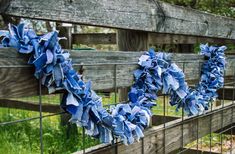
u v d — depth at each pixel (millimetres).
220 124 3273
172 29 2510
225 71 3373
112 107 1831
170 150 2521
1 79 1331
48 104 5410
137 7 2123
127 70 2029
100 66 1845
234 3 8719
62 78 1423
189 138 2760
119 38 2264
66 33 5109
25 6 1457
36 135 4473
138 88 2066
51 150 4004
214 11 8555
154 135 2348
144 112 1895
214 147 4562
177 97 2346
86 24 1771
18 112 5734
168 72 2164
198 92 2727
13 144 4031
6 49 1351
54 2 1581
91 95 1588
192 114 2570
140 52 2129
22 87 1396
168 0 8039
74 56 1696
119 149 2027
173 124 2551
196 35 2848
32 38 1391
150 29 2258
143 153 2240
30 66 1416
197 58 2816
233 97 3709
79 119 1520
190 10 2736
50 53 1365
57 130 4684
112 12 1923
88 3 1761
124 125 1783
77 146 4047
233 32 3527
